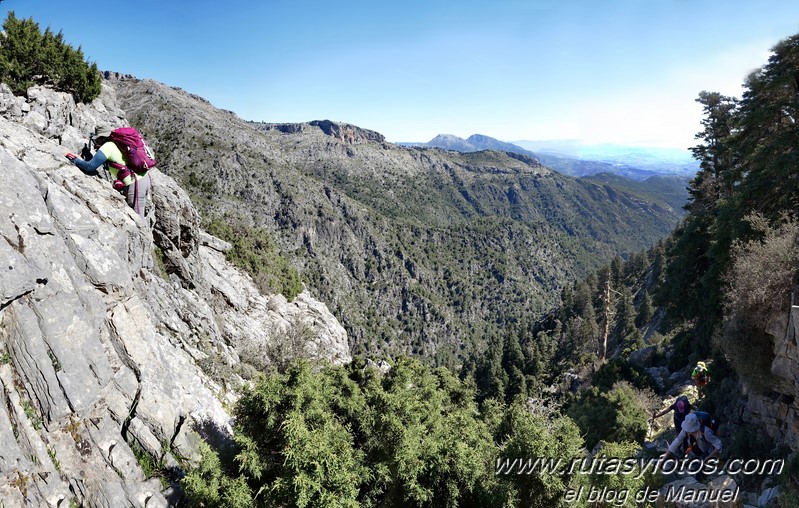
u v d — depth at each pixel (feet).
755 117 64.34
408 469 23.43
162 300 36.01
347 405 26.71
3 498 15.05
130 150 28.78
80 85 44.39
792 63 61.62
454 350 519.19
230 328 50.16
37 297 18.02
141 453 20.17
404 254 584.81
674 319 87.04
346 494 20.10
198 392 26.37
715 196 93.25
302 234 485.97
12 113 31.22
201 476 20.47
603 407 59.57
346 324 440.86
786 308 35.65
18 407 16.74
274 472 21.95
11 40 38.73
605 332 140.05
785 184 51.90
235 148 532.32
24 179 19.24
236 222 104.58
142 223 31.78
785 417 37.47
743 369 41.09
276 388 23.81
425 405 32.42
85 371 18.89
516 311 615.16
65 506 16.65
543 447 23.18
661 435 56.59
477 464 24.53
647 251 355.97
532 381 203.10
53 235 19.49
